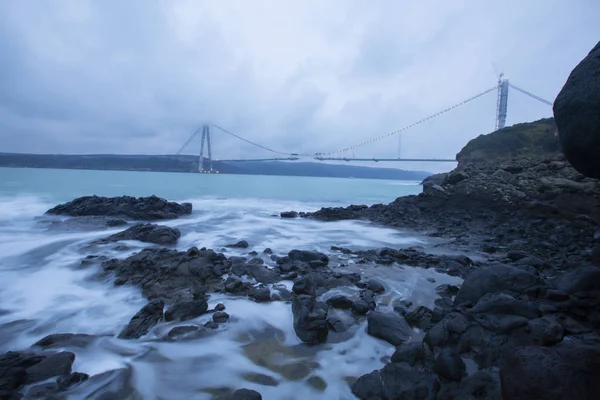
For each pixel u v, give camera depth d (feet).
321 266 25.20
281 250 31.86
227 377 12.21
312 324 14.61
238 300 18.61
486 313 13.25
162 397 11.10
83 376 11.69
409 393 10.34
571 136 11.99
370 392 10.87
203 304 17.13
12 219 48.60
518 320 12.14
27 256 28.27
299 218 56.39
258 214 62.23
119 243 33.14
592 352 8.91
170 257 25.09
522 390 8.59
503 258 27.86
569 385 8.05
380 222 49.14
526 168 57.06
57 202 70.18
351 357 13.46
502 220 42.75
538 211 40.50
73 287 21.01
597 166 11.67
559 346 9.50
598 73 11.46
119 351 13.64
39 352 13.30
